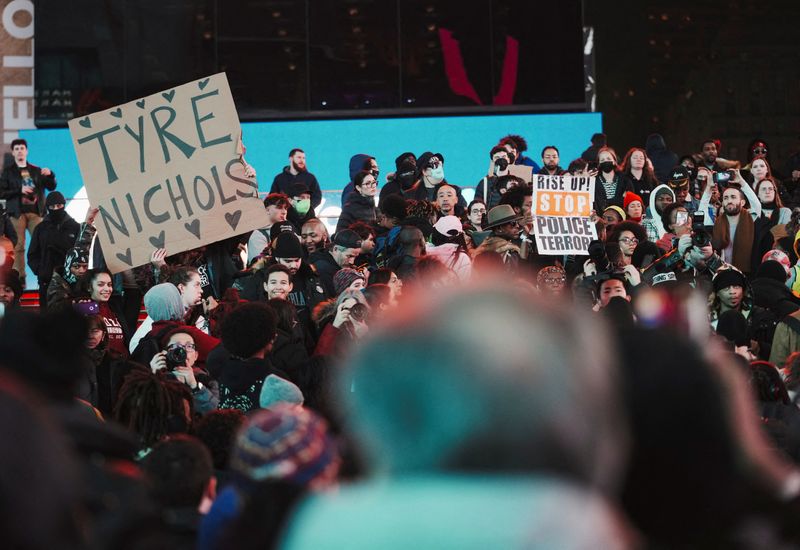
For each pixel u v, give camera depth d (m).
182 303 7.64
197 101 9.00
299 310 8.25
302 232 9.51
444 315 1.15
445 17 17.70
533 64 17.73
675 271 9.12
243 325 5.60
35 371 2.51
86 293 8.65
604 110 17.80
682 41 17.88
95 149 8.98
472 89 17.70
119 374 7.18
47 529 1.74
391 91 17.62
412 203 10.52
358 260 9.83
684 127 17.83
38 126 16.98
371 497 1.13
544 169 13.71
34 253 11.60
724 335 6.93
